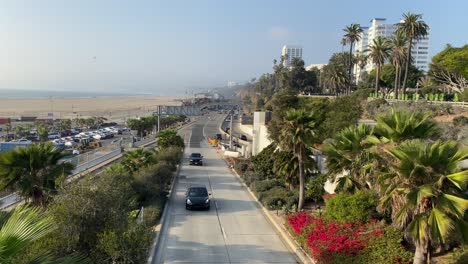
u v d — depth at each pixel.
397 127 11.66
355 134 15.56
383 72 81.25
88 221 10.21
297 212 18.17
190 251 14.39
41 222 5.86
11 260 5.34
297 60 114.31
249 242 15.60
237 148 55.00
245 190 27.39
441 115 38.56
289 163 21.59
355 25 75.38
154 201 20.55
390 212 13.13
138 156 26.94
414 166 9.09
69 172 16.78
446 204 8.66
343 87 80.62
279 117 28.94
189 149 59.38
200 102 186.25
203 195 21.56
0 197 18.72
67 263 6.29
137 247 10.48
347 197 14.32
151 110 197.25
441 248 11.47
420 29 54.84
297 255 14.16
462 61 60.41
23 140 69.19
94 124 114.56
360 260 11.27
